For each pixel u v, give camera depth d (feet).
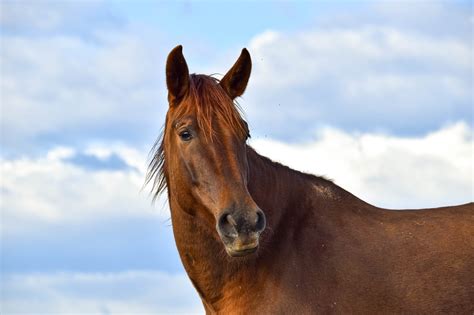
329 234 37.27
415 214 38.37
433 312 35.99
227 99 35.58
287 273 36.32
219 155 34.63
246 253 33.30
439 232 37.32
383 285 36.22
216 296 36.99
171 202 37.65
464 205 39.11
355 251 36.86
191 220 36.63
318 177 39.17
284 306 35.88
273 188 37.63
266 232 36.76
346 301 36.04
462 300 36.09
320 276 36.32
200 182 34.88
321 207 38.01
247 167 35.63
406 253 36.81
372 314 36.04
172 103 36.68
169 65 36.19
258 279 36.29
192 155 35.09
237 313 36.45
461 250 36.83
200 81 36.09
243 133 35.40
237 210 33.47
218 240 36.35
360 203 38.75
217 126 34.99
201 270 36.99
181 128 35.45
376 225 37.76
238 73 36.99
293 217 37.55
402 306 36.04
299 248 36.91
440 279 36.29
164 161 38.27
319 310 35.88
